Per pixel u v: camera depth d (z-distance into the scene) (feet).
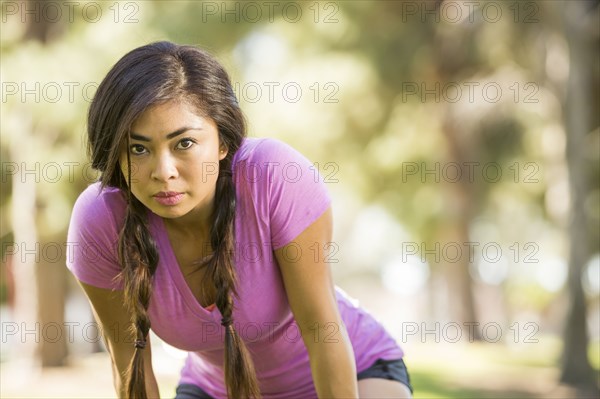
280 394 19.76
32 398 64.64
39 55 65.92
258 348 18.69
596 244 108.58
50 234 72.49
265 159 16.75
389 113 100.32
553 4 77.20
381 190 109.60
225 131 15.74
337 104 94.22
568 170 77.25
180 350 20.52
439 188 112.57
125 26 66.23
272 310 17.87
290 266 17.10
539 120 100.73
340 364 17.25
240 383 16.99
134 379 17.10
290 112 88.12
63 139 68.18
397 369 19.75
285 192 16.75
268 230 16.89
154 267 16.90
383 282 285.64
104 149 15.20
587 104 78.59
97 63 64.59
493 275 170.30
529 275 136.15
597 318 165.58
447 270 121.49
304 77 90.63
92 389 70.44
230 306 16.81
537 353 101.60
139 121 14.71
